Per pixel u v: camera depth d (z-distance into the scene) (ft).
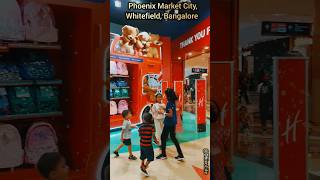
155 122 12.98
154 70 12.99
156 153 12.98
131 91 12.88
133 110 12.88
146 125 12.87
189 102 13.25
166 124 13.06
